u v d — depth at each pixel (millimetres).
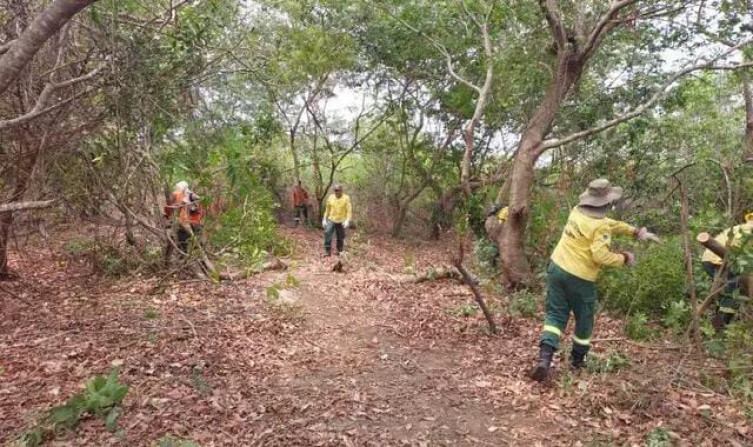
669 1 9266
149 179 7984
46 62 6914
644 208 12023
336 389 5023
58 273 9133
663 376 5062
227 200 8141
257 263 7961
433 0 12180
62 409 4020
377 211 20188
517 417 4547
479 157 17438
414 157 18531
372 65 16719
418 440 4172
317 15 15414
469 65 13594
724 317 6430
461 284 9258
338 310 7711
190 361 5387
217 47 7910
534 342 6297
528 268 8867
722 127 12984
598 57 11797
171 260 8852
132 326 6414
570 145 12047
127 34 6859
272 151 18609
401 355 5949
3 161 7016
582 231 5117
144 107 7152
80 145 7219
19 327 6359
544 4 8883
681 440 4020
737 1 8844
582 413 4539
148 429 4066
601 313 7371
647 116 11188
